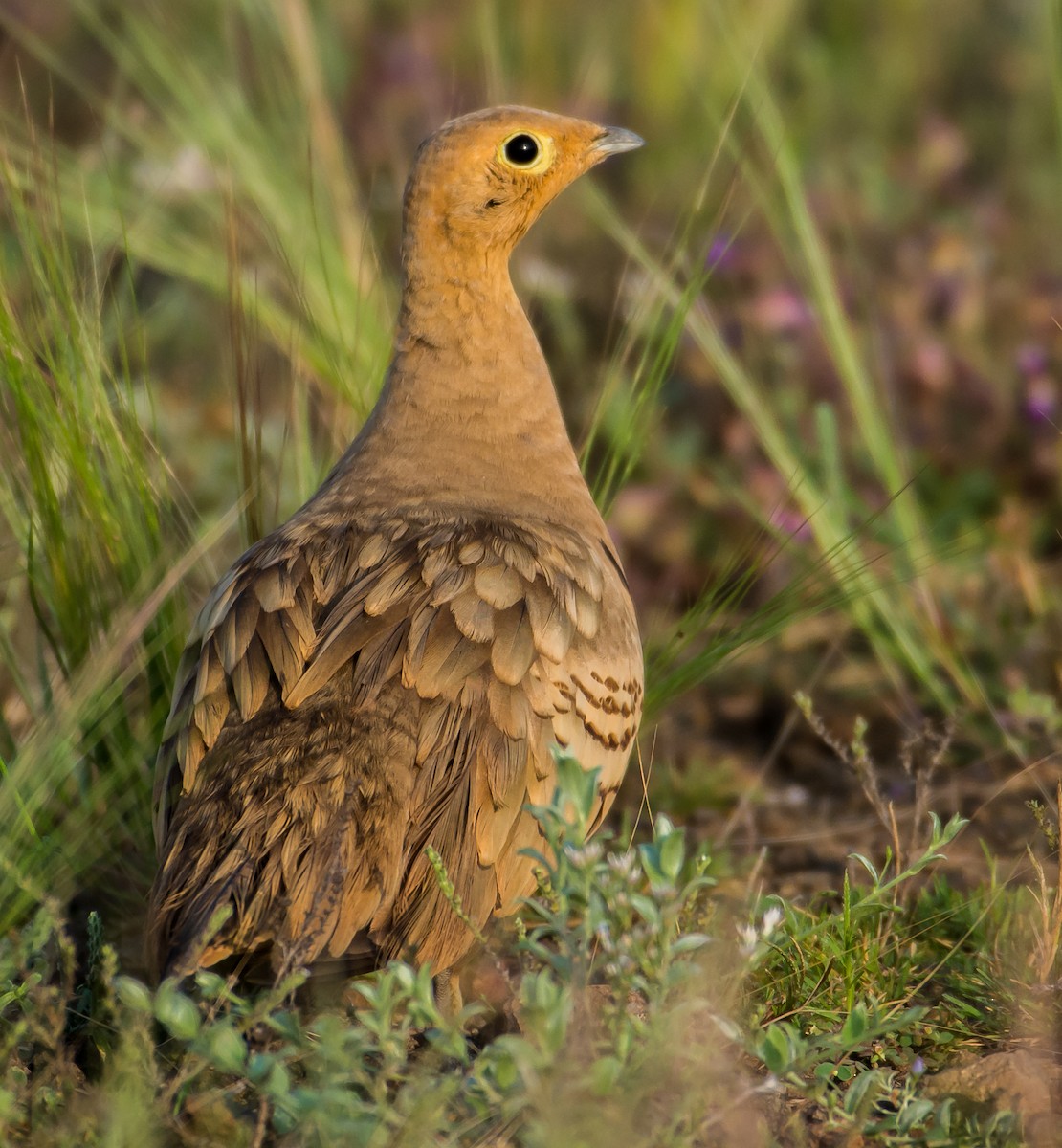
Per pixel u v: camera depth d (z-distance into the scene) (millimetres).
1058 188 16047
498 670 7367
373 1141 5977
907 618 11703
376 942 6887
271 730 7145
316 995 7352
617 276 15305
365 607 7473
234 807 6957
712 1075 6641
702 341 11547
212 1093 6477
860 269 14086
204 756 7320
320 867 6750
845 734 11523
